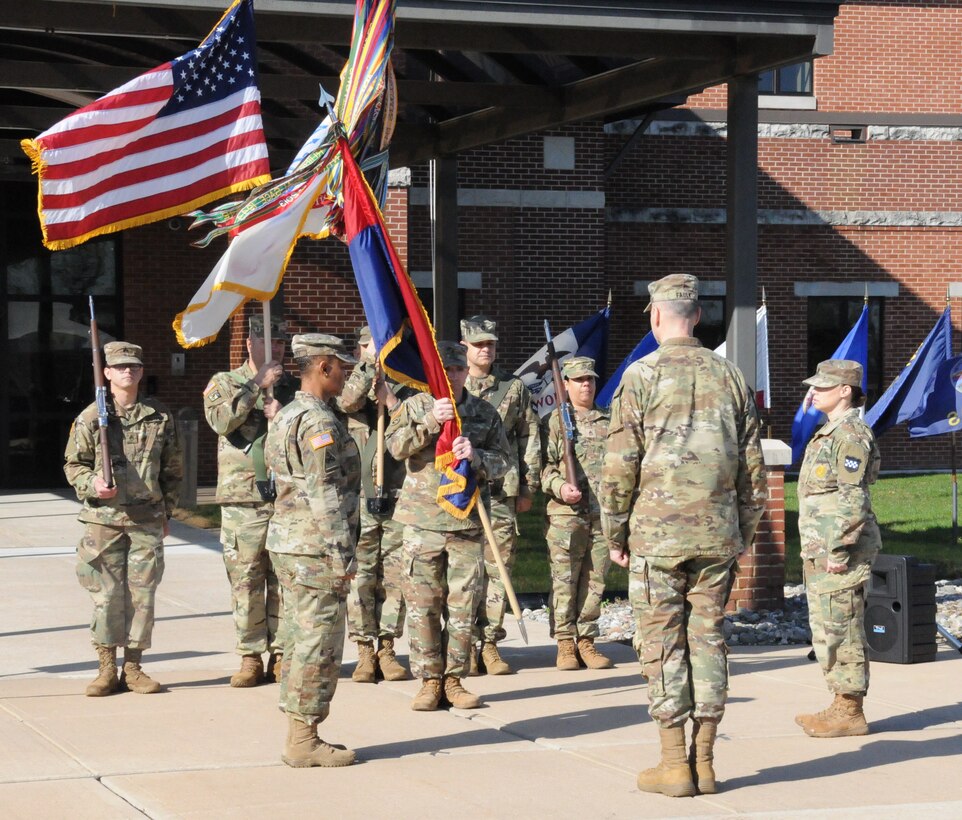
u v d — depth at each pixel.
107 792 6.79
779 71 30.14
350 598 9.77
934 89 30.64
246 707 8.83
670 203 28.97
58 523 19.08
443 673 8.87
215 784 6.95
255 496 9.41
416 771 7.27
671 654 6.80
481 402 9.17
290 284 22.59
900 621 10.67
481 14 11.58
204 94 10.00
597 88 14.93
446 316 18.53
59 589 13.61
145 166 9.80
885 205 30.44
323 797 6.73
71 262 24.22
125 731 8.12
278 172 18.75
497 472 8.91
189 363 24.50
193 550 16.59
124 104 9.65
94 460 9.19
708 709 6.75
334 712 8.77
